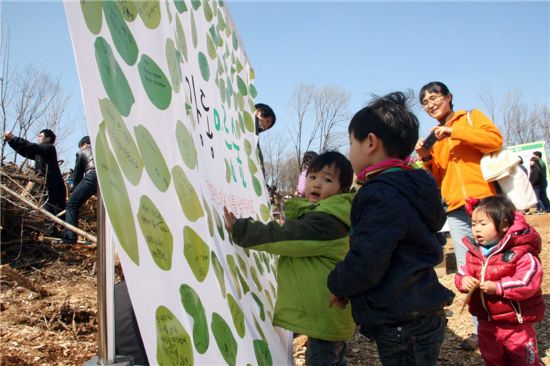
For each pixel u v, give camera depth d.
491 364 2.50
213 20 2.65
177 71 1.74
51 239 5.39
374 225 1.71
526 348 2.41
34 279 4.30
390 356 1.83
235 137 2.76
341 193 2.30
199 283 1.43
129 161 1.18
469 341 3.22
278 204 8.49
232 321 1.62
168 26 1.72
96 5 1.16
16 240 4.89
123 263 1.02
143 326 1.04
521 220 2.48
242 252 2.18
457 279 2.66
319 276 2.11
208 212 1.78
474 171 3.27
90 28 1.11
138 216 1.15
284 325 2.11
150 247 1.17
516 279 2.36
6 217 4.91
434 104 3.49
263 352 1.85
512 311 2.39
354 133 1.97
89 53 1.08
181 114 1.68
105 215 1.28
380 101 1.98
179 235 1.38
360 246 1.71
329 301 2.09
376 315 1.79
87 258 5.22
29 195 5.14
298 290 2.12
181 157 1.58
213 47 2.54
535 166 13.48
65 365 2.50
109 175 1.06
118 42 1.25
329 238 2.08
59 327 3.02
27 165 6.64
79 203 5.63
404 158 1.95
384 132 1.89
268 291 2.40
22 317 3.05
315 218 2.07
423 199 1.78
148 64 1.44
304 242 2.04
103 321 1.29
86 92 1.03
